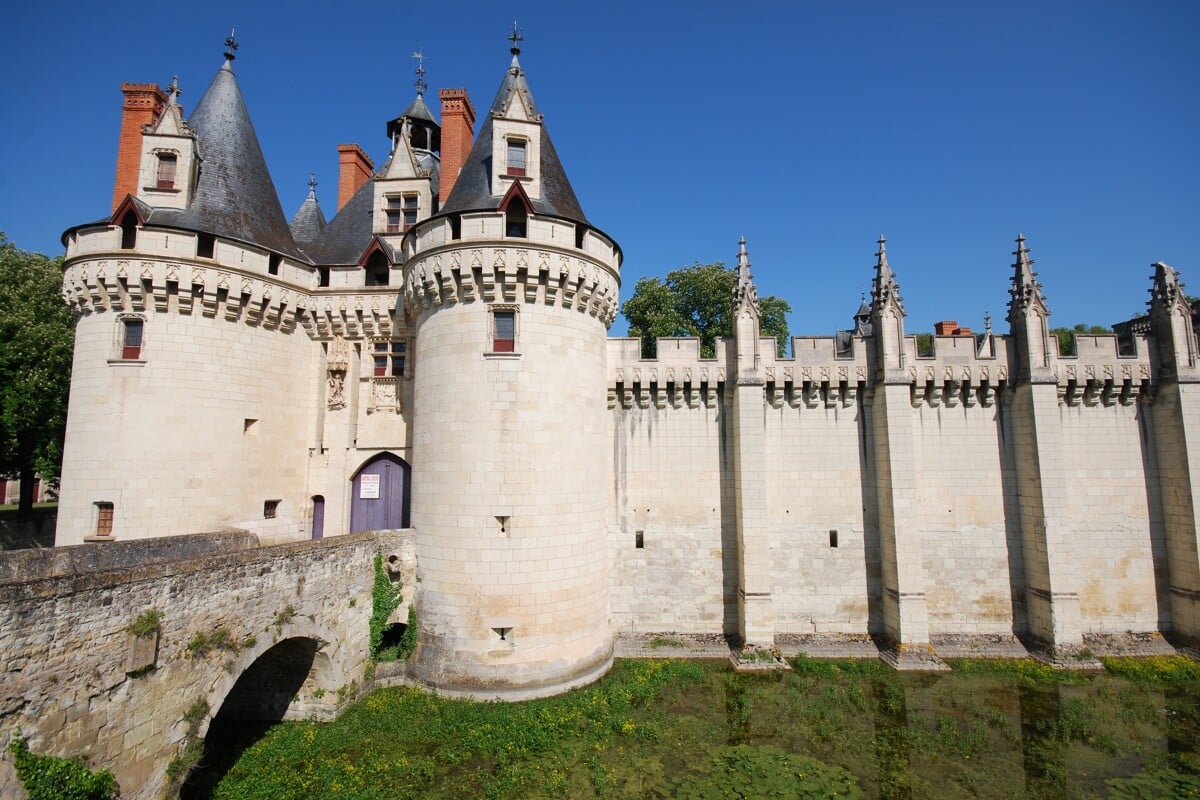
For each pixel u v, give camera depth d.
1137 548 23.53
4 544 30.86
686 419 24.25
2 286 30.00
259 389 21.92
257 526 21.64
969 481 23.84
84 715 9.79
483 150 22.11
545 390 19.44
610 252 21.94
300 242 27.12
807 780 14.47
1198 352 24.81
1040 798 13.87
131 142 22.73
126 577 10.62
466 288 19.41
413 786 14.20
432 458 19.75
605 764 15.09
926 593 23.56
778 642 23.05
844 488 23.97
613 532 23.80
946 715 17.77
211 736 16.70
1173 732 16.81
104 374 19.56
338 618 17.31
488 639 18.41
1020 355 23.67
